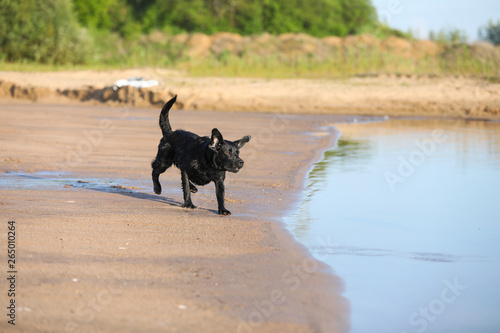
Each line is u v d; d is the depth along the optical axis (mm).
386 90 26797
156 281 5227
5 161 11352
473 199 9148
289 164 11992
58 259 5727
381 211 8281
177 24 56969
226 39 49531
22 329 4238
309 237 6902
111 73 35281
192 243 6426
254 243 6496
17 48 40438
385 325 4543
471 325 4605
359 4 58250
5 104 25250
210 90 26391
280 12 56938
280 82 29875
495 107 23781
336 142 15734
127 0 59812
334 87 27875
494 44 38625
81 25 53969
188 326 4352
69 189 9109
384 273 5699
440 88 26844
